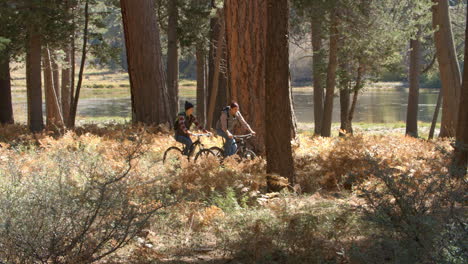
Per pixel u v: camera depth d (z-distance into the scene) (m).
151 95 15.94
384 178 4.47
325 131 22.33
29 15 18.72
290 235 5.02
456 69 18.84
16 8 18.97
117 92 100.12
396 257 3.70
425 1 21.89
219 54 18.88
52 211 4.23
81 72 22.77
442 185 4.34
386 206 4.29
